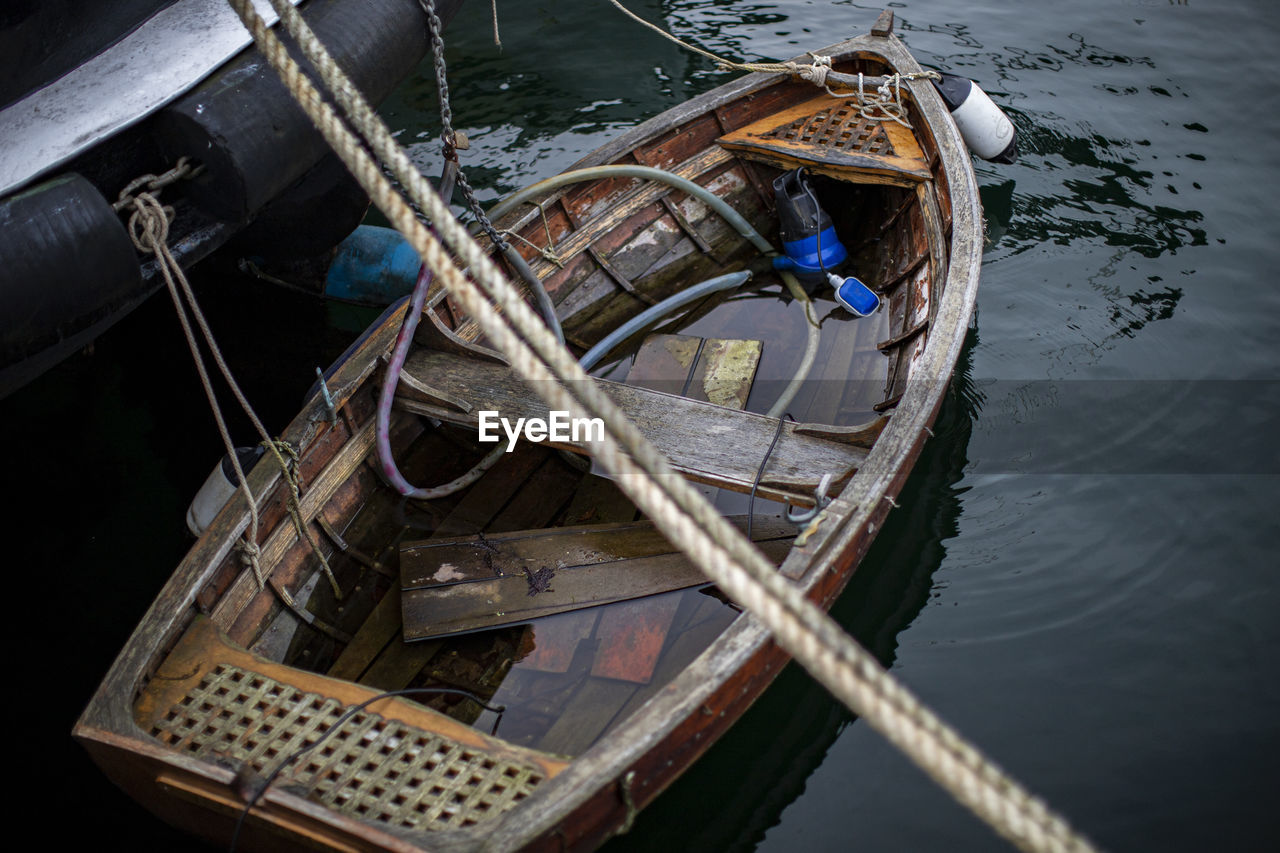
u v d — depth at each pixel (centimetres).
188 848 362
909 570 450
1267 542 449
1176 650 411
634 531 429
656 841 363
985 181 688
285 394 570
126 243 384
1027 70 795
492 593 406
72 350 403
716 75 804
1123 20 857
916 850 350
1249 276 600
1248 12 859
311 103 238
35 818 373
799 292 596
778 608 189
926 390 416
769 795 374
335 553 425
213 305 632
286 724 316
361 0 467
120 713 310
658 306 563
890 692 185
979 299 598
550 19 864
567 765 291
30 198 364
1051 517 469
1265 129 722
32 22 375
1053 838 170
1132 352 554
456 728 315
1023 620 427
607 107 771
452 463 481
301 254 562
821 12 882
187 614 351
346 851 275
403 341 438
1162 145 712
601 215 582
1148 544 453
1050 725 387
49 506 507
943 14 875
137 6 410
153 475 522
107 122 387
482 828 271
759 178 641
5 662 435
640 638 387
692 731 308
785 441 418
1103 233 640
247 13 244
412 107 771
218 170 409
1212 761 371
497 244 501
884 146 596
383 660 392
